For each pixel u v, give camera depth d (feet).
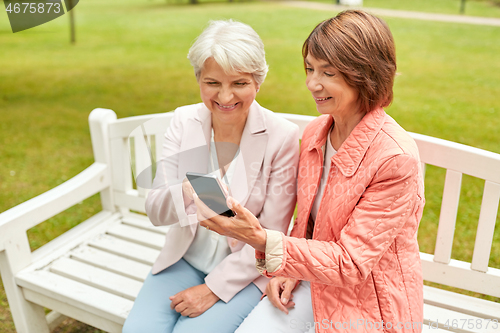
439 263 6.00
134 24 51.55
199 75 4.84
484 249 5.67
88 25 50.96
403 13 51.16
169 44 39.17
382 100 4.37
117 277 6.31
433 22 44.98
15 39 41.68
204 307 5.05
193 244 5.55
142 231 7.43
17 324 6.67
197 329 4.87
